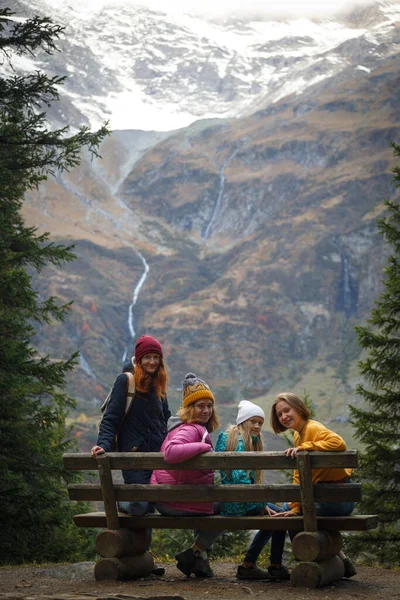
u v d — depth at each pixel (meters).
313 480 5.83
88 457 6.11
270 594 5.43
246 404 6.22
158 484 5.97
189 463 5.76
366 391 15.05
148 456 5.87
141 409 6.20
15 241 14.75
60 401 16.58
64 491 15.10
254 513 6.13
